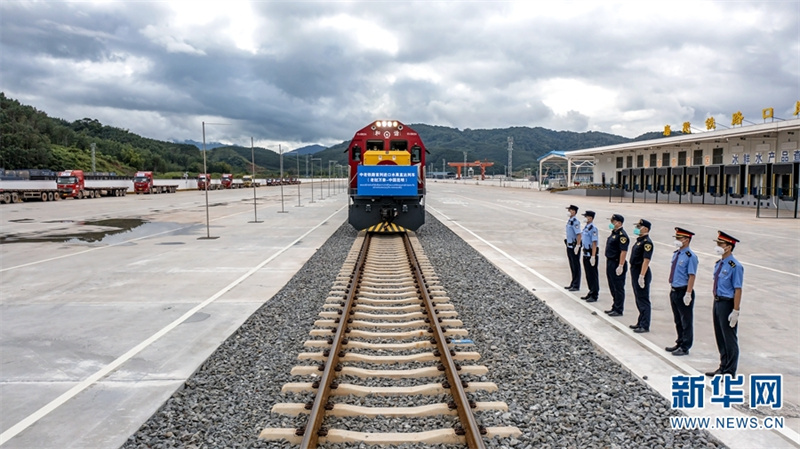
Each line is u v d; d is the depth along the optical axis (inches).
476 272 532.1
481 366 264.2
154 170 5128.0
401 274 514.9
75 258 637.9
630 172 2246.6
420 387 237.9
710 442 198.5
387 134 791.1
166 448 192.1
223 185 3619.6
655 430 205.8
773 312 392.2
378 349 294.0
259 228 994.7
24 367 273.7
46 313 380.8
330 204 1791.3
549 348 301.4
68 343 312.2
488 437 197.0
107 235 883.4
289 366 270.4
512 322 354.3
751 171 1546.5
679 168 1887.3
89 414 219.6
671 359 286.7
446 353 266.1
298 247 732.0
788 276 532.7
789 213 1320.1
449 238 813.9
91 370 269.0
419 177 796.6
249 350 296.7
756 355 295.6
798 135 1375.5
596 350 303.3
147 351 297.1
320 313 363.3
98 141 4975.4
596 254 417.1
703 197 1765.5
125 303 411.2
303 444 183.6
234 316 371.6
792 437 203.3
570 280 505.7
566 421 211.6
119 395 238.4
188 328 342.0
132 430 205.8
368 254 639.1
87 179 2295.8
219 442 195.8
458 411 213.3
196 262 607.2
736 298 253.8
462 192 2817.4
